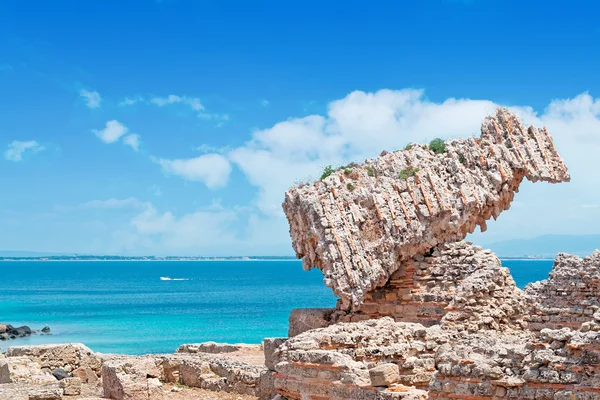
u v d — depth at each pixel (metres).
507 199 36.84
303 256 37.88
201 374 36.81
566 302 31.23
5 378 36.72
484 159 36.78
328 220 36.16
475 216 36.06
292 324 37.62
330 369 24.59
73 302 149.12
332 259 35.69
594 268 30.80
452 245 35.41
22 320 107.75
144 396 33.62
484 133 37.59
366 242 35.84
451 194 36.00
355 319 35.81
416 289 35.28
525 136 37.09
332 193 36.78
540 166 36.31
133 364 36.12
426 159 36.97
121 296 168.88
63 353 41.38
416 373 24.53
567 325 30.52
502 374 20.09
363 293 35.31
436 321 34.31
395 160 37.31
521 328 29.25
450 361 21.19
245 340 78.12
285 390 26.05
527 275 183.62
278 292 178.62
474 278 28.97
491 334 27.62
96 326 96.88
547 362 19.53
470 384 20.55
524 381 19.67
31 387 34.91
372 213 36.12
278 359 33.03
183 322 101.25
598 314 19.56
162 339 80.44
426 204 35.69
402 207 35.84
